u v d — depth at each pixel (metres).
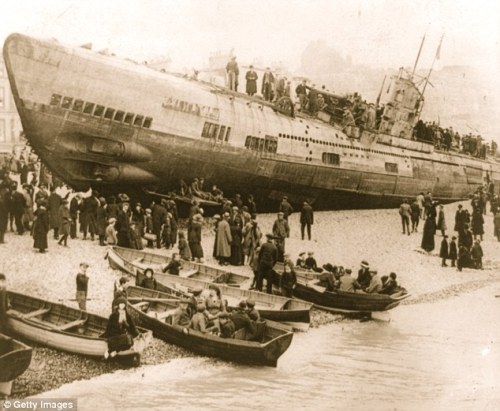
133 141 27.03
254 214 28.98
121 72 26.23
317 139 36.00
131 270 21.45
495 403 15.75
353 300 21.86
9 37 23.45
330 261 28.52
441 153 47.91
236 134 30.77
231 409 14.09
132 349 15.12
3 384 13.39
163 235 25.42
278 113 34.81
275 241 25.14
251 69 35.50
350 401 15.22
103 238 23.88
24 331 15.38
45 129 25.00
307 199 36.88
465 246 31.56
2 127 47.09
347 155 37.97
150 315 17.62
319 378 16.52
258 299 20.44
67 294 19.36
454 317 23.36
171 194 28.73
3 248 22.08
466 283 28.69
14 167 36.97
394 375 17.16
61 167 26.22
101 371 15.22
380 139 41.31
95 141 26.09
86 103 25.31
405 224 37.91
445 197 48.66
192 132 28.80
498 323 22.59
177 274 21.56
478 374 17.61
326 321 22.05
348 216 38.44
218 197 29.28
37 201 22.86
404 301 25.66
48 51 24.14
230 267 25.16
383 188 41.47
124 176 27.23
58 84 24.55
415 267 29.94
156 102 27.25
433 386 16.64
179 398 14.43
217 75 36.16
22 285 19.31
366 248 31.59
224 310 17.92
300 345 19.20
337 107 39.72
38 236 21.75
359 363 17.92
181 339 16.69
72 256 22.27
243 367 16.66
